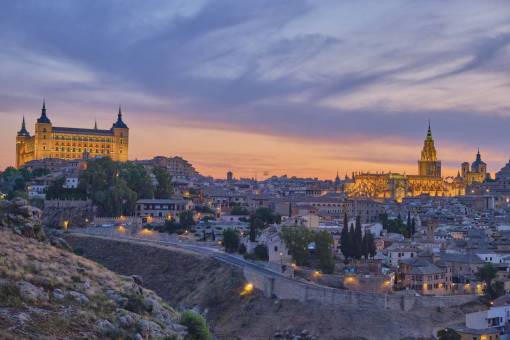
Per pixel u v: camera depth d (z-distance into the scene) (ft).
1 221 311.27
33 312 206.90
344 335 601.62
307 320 626.64
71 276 259.80
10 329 188.96
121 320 226.38
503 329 601.62
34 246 291.17
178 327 257.14
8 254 262.88
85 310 224.12
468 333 577.43
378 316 617.62
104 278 277.44
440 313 637.71
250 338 622.95
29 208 330.95
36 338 188.85
